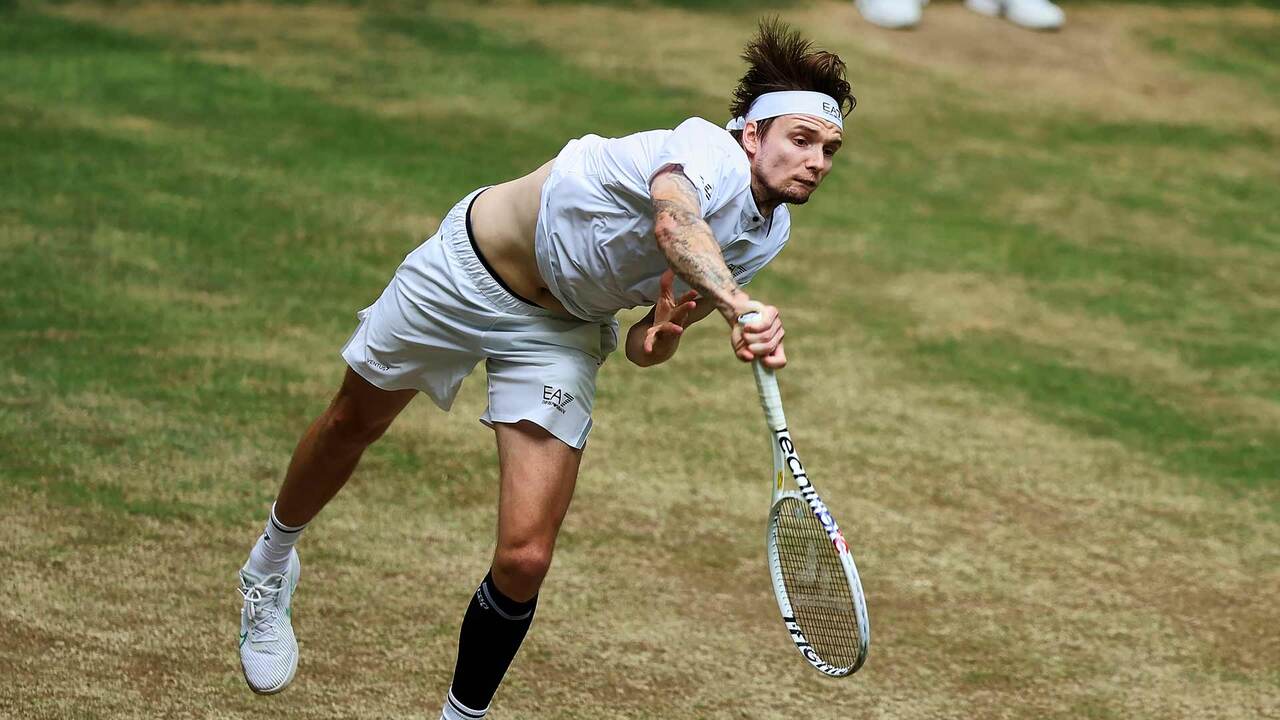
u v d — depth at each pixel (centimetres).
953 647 1788
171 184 3572
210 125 4100
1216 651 1833
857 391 2781
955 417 2688
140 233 3212
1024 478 2420
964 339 3153
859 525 2162
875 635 1805
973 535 2166
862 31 5944
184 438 2197
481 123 4422
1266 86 5856
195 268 3052
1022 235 4000
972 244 3878
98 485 1988
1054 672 1739
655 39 5591
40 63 4500
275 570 1487
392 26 5397
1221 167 4875
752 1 6147
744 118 1292
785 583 1251
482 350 1353
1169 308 3509
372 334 1397
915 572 2014
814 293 3375
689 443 2445
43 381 2353
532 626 1738
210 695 1486
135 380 2414
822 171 1263
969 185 4428
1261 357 3194
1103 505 2331
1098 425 2714
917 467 2427
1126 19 6444
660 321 1271
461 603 1772
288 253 3212
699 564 1973
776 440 1199
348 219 3481
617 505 2153
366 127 4253
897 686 1667
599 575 1905
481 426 2428
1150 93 5669
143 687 1484
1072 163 4772
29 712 1400
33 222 3188
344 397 1441
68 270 2933
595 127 4488
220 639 1612
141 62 4644
